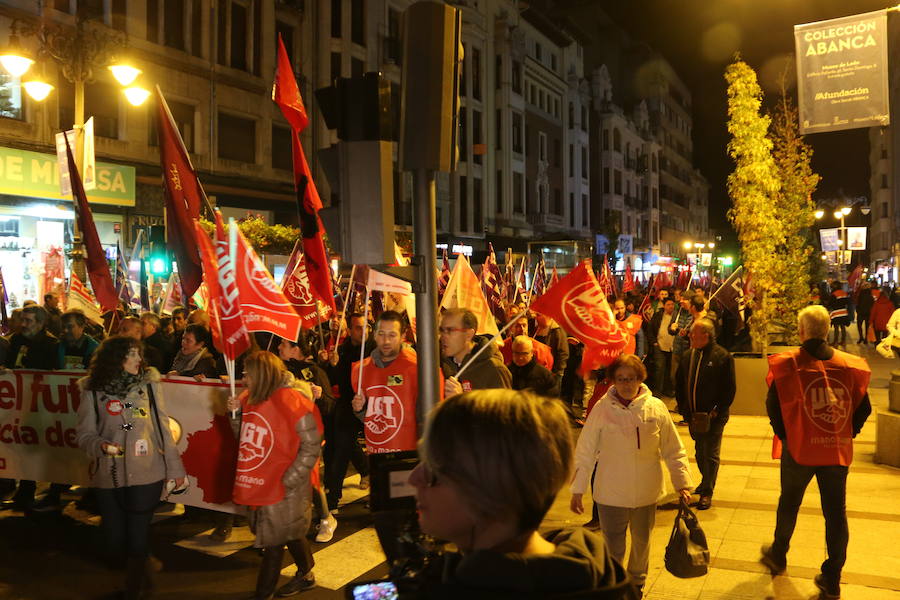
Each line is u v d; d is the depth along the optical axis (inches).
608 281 733.3
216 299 207.3
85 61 527.2
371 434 222.7
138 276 505.7
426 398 128.6
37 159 717.9
